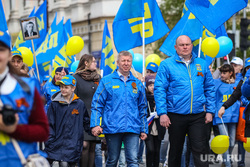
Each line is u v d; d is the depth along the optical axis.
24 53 10.79
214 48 10.77
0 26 7.60
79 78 9.77
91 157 9.65
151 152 10.18
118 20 11.98
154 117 10.19
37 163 4.17
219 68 11.48
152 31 12.23
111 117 8.45
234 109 11.22
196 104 8.44
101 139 9.54
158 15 12.27
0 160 4.09
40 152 4.44
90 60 9.79
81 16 40.84
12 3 51.28
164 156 11.15
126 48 12.10
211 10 10.73
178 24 11.88
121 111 8.45
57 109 8.64
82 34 40.53
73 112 8.66
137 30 12.13
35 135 4.20
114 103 8.48
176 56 8.59
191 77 8.48
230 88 11.40
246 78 7.91
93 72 9.84
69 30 16.91
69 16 42.41
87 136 9.44
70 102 8.70
